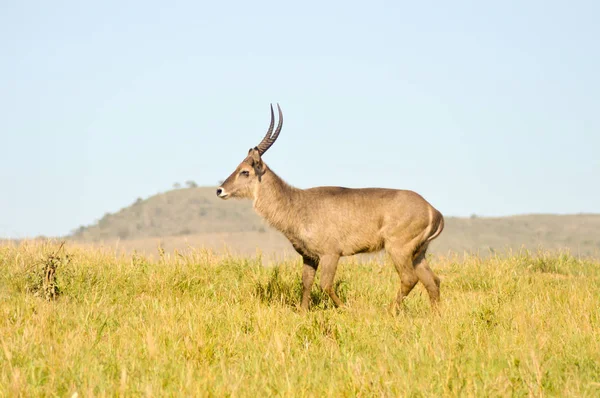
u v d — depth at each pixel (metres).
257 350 24.28
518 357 22.31
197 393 18.98
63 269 36.62
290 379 20.33
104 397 18.47
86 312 29.14
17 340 23.56
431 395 19.08
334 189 37.22
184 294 36.28
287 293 38.12
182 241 170.75
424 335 25.59
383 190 36.66
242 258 44.09
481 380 20.59
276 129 39.31
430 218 36.00
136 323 27.41
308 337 26.56
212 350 23.88
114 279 37.59
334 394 19.61
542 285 39.75
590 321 28.16
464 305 31.62
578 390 19.47
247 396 19.25
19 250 41.69
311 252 36.59
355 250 36.50
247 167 37.16
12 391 18.78
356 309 32.34
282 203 36.62
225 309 30.89
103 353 23.19
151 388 18.98
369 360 22.62
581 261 52.19
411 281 35.59
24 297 32.38
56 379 20.22
